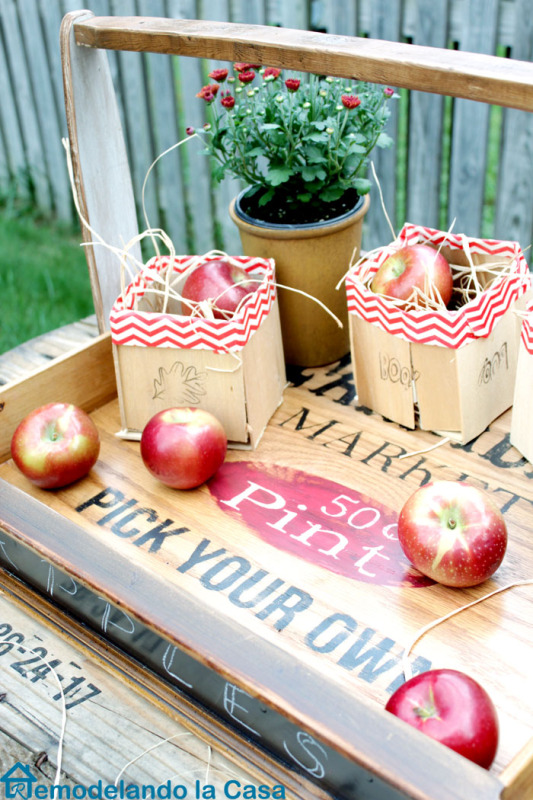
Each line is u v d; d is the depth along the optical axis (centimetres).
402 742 81
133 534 128
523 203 262
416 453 141
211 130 165
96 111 153
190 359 138
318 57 129
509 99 113
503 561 119
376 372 146
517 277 138
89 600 109
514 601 113
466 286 152
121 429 150
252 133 156
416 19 247
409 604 114
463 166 261
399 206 332
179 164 313
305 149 149
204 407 142
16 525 111
